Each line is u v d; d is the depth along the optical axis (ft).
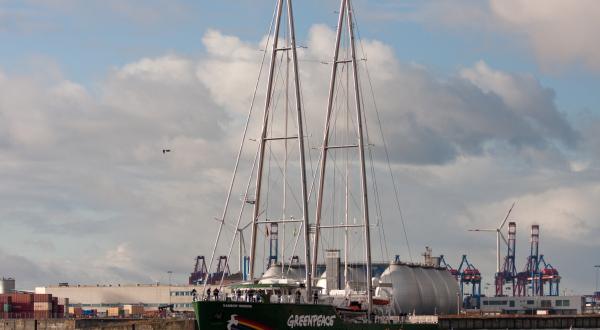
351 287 466.70
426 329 447.01
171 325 621.72
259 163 428.15
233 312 369.50
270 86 427.74
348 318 417.69
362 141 440.86
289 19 420.77
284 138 426.10
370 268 435.12
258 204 427.33
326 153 453.17
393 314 491.31
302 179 411.34
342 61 451.94
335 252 498.28
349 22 444.96
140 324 637.71
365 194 438.81
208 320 366.02
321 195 453.58
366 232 436.76
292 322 384.27
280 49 426.92
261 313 375.45
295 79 415.64
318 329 394.52
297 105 414.82
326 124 452.35
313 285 443.32
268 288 393.70
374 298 442.50
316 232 450.71
